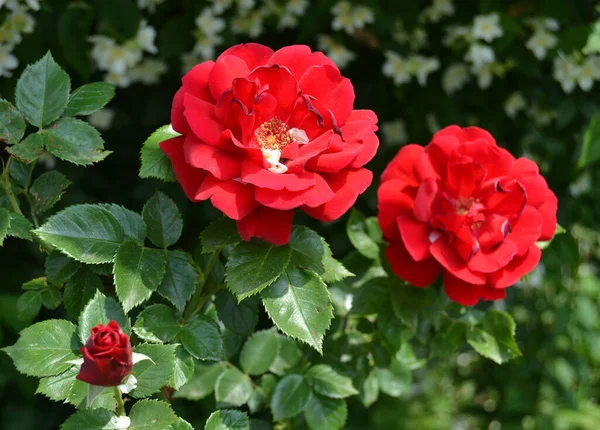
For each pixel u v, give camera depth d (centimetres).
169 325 62
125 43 90
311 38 102
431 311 70
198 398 69
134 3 90
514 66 105
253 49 61
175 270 62
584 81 102
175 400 78
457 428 135
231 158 58
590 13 102
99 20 90
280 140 60
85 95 64
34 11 88
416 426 130
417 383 133
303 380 69
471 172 66
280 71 59
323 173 59
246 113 58
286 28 103
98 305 59
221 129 58
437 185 66
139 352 59
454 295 66
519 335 122
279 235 58
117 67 89
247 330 66
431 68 99
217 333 62
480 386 134
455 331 72
